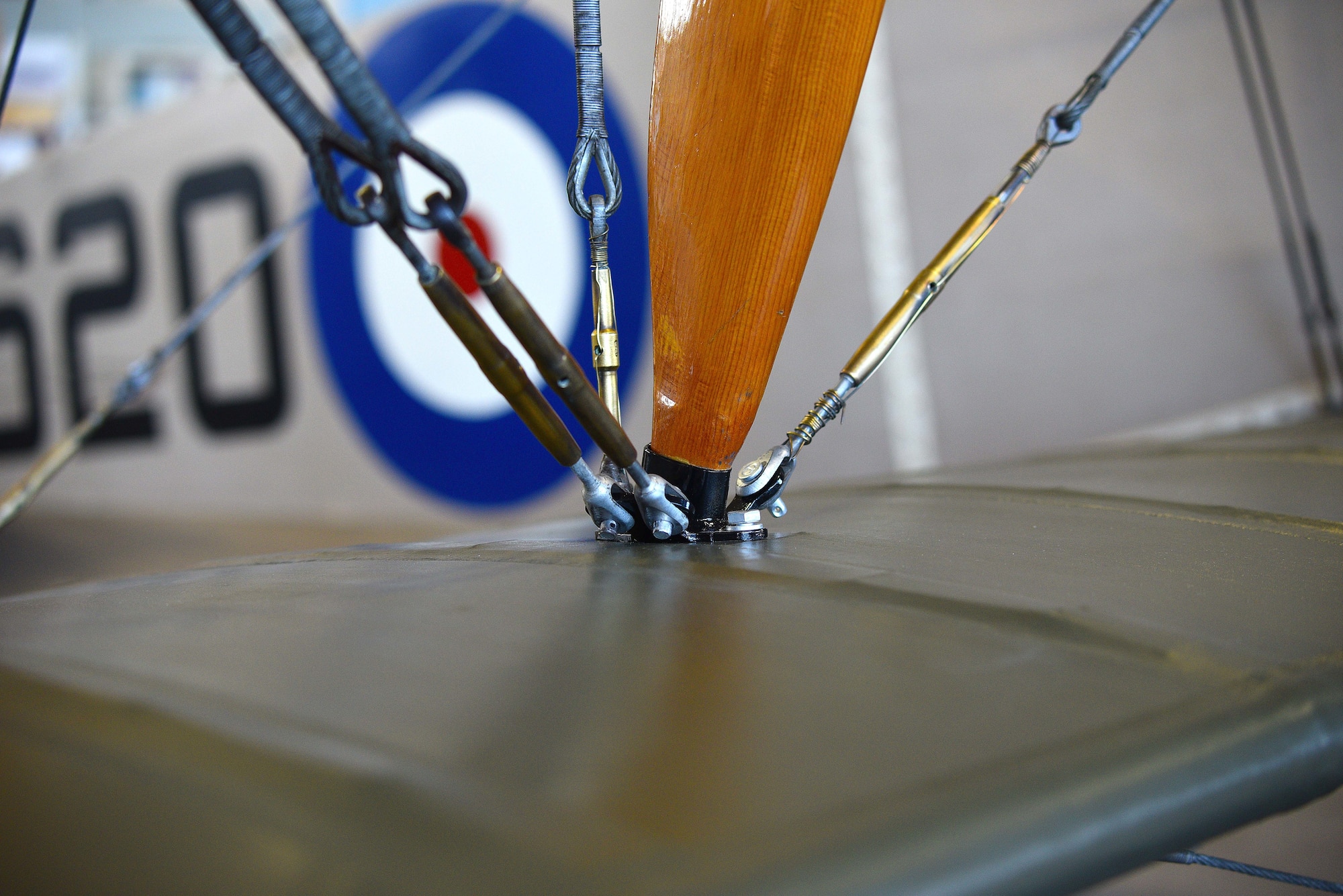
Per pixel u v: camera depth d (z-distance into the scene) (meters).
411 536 3.92
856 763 0.59
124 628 0.73
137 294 5.01
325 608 0.75
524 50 3.71
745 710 0.63
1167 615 0.73
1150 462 1.18
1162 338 2.71
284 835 0.53
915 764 0.59
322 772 0.57
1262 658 0.69
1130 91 2.69
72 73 7.38
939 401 3.09
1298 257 2.47
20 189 5.37
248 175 4.52
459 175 0.70
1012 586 0.76
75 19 7.35
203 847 0.53
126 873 0.54
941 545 0.84
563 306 3.63
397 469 4.16
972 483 1.06
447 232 0.71
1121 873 0.61
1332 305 2.41
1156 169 2.67
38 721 0.65
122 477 5.19
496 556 0.85
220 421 4.76
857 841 0.52
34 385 5.50
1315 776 0.66
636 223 3.48
